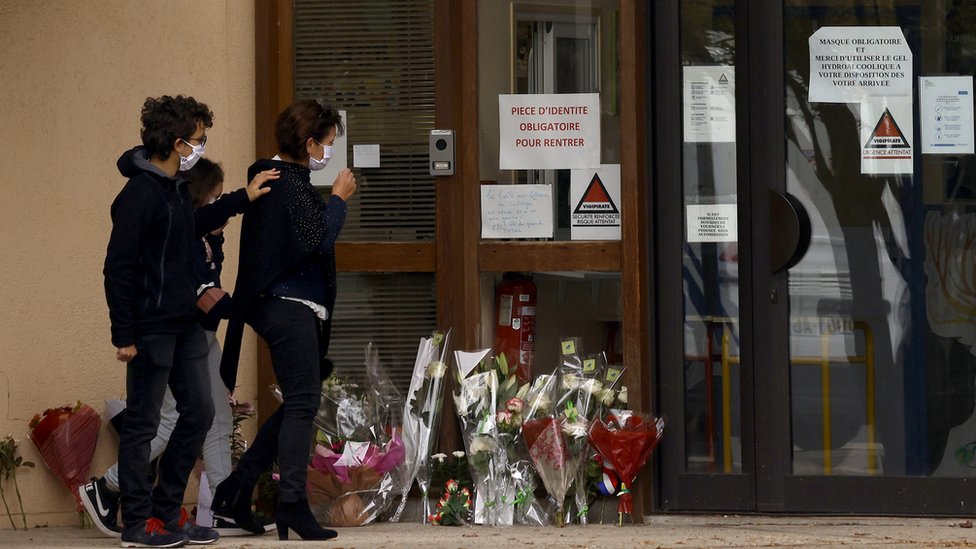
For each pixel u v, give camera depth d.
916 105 19.53
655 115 19.77
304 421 17.23
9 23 19.19
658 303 19.70
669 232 19.66
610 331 19.67
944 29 19.48
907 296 19.52
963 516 19.22
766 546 16.72
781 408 19.42
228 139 20.36
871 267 19.55
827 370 19.56
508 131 19.86
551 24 19.78
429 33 20.19
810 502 19.41
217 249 18.22
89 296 19.62
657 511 19.62
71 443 18.98
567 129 19.77
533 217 19.80
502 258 19.70
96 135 19.70
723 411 19.59
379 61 20.28
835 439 19.50
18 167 19.19
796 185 19.64
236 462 19.69
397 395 19.95
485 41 19.89
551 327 19.86
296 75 20.45
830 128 19.61
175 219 16.42
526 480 19.16
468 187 19.78
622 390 19.19
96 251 19.69
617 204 19.66
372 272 20.30
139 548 16.52
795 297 19.58
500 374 19.66
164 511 17.02
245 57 20.45
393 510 19.73
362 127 20.31
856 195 19.58
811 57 19.59
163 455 17.48
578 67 19.77
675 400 19.58
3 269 19.05
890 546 16.72
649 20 19.78
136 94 19.97
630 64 19.23
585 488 19.16
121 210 16.14
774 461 19.41
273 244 17.05
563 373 19.47
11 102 19.17
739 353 19.58
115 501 18.16
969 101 19.44
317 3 20.41
